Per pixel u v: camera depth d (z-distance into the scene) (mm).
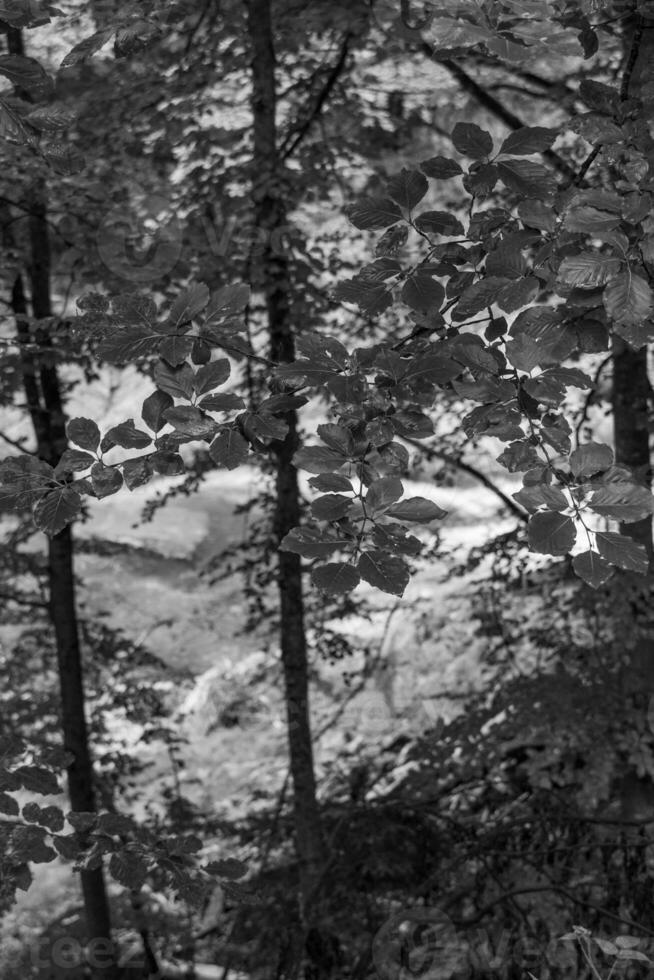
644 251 2008
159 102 8133
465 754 8094
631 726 7625
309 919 7684
